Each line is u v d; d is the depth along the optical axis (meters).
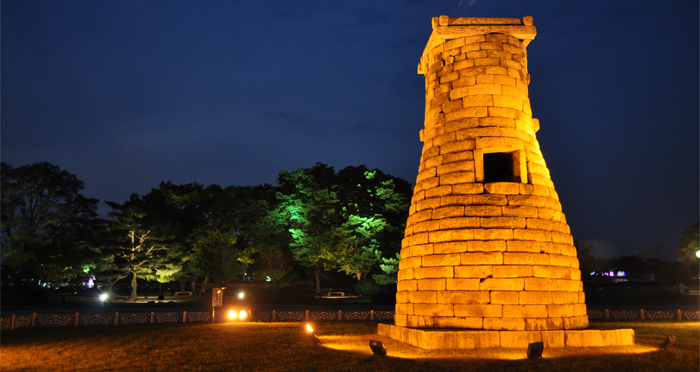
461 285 18.48
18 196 63.56
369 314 38.25
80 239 66.62
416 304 19.58
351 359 16.23
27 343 23.16
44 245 64.06
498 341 17.36
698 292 73.19
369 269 65.31
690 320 35.03
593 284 79.06
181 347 20.41
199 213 73.44
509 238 18.66
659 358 15.48
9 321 28.50
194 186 73.56
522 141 20.44
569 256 19.70
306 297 53.22
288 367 15.60
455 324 18.30
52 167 69.81
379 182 67.62
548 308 18.22
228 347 20.08
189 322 31.98
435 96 21.92
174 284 90.00
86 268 68.75
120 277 65.88
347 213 67.25
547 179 20.83
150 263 64.56
